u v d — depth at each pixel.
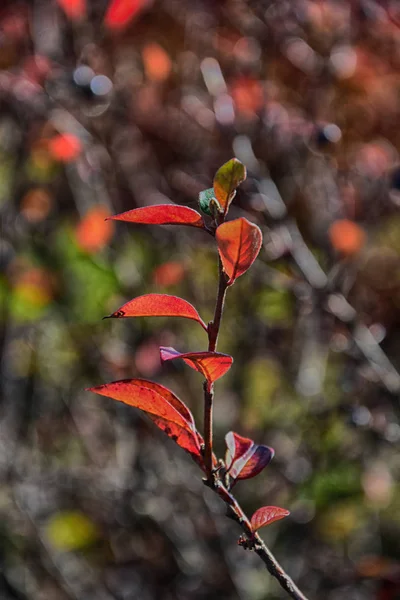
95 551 2.77
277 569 1.14
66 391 2.87
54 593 2.68
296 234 2.00
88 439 2.96
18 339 2.85
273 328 2.54
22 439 2.94
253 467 1.16
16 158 2.63
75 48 2.30
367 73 2.35
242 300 2.59
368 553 2.52
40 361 2.84
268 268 2.09
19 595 2.65
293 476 2.46
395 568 1.47
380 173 2.27
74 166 2.49
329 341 2.20
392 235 2.44
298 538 2.54
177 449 2.68
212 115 2.39
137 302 1.12
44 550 2.73
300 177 2.34
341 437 2.30
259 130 2.28
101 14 2.29
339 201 2.24
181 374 2.62
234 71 2.42
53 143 2.19
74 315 2.57
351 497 2.26
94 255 2.47
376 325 2.17
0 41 2.35
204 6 2.45
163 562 2.73
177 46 2.47
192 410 2.64
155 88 2.48
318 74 2.35
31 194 2.62
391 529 2.56
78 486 2.77
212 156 2.43
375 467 2.33
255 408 2.61
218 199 1.12
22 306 2.55
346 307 1.91
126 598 2.67
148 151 2.51
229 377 2.77
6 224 2.62
